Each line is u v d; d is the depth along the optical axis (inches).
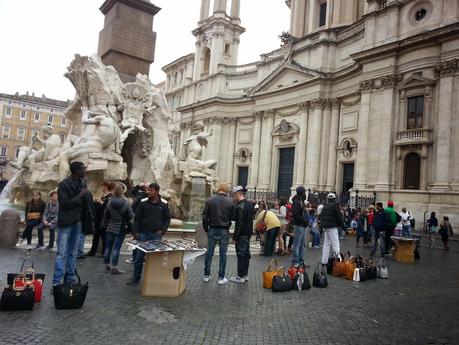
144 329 176.1
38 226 358.6
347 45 1270.9
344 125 1239.5
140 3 650.8
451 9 902.4
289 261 395.9
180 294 235.8
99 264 306.0
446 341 186.2
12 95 2378.2
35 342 153.6
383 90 1027.3
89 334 165.6
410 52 978.1
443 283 331.0
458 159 861.8
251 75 1668.3
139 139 632.4
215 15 1812.3
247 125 1642.5
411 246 453.1
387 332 195.2
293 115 1412.4
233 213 276.4
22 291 188.9
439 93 908.0
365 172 1048.8
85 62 579.5
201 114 1795.0
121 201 281.4
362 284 308.5
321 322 204.4
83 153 497.4
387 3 1045.2
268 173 1482.5
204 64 1914.4
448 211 850.8
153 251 215.6
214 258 367.6
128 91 601.6
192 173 582.6
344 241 657.0
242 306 223.1
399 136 982.4
